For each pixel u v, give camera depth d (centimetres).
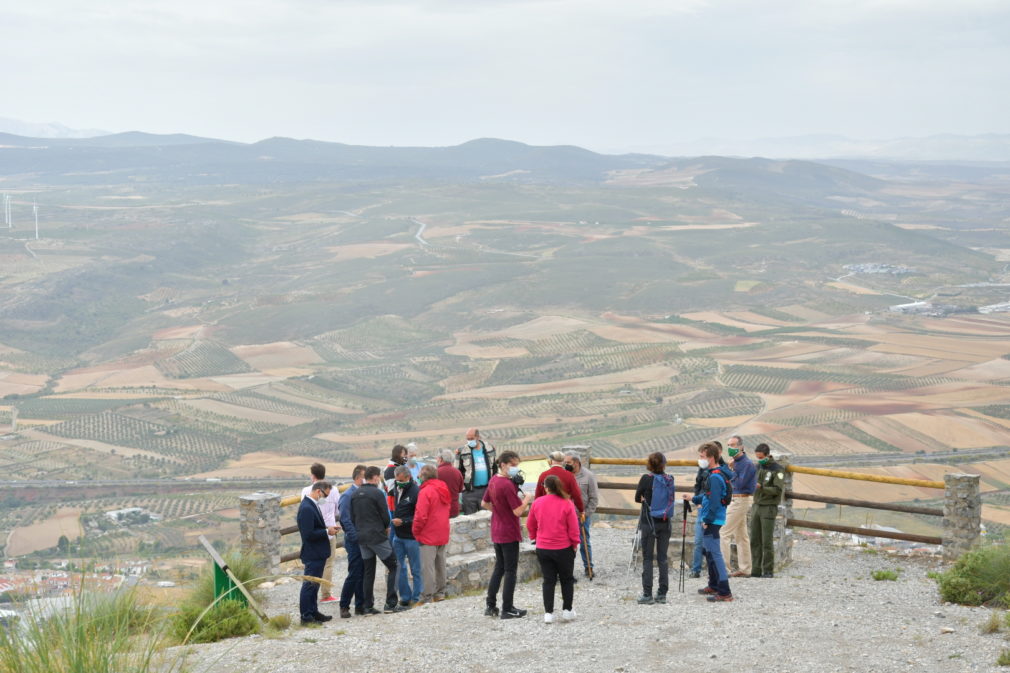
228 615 1006
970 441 17750
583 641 939
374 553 1139
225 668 840
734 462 1322
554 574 1041
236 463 19088
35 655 626
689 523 1406
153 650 728
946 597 1094
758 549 1299
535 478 1530
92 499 15800
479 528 1355
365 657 885
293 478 17362
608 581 1315
